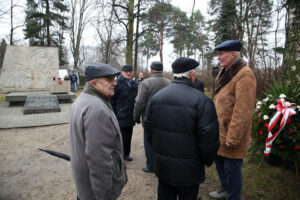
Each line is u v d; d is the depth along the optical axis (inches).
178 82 66.7
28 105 315.9
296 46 118.3
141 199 100.8
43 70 525.0
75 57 869.2
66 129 226.5
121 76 133.1
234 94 79.8
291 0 120.3
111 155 55.9
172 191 70.1
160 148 65.9
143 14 496.1
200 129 59.8
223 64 83.2
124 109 132.1
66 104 401.1
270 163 122.0
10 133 210.4
